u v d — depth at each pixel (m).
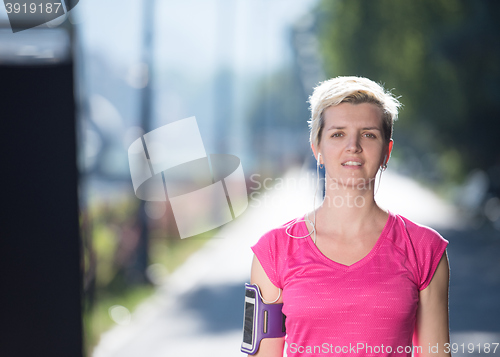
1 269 5.09
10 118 4.95
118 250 17.19
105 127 47.88
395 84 46.28
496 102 34.38
